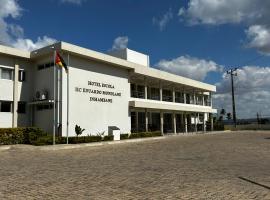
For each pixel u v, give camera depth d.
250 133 41.31
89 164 13.35
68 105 25.66
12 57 26.58
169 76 38.28
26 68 27.70
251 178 9.71
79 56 27.25
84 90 27.62
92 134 27.97
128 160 14.73
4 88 25.80
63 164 13.39
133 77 35.34
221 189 8.11
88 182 9.25
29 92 27.70
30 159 15.35
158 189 8.22
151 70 35.12
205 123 49.59
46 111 26.72
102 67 29.70
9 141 22.80
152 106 34.84
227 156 16.03
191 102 48.66
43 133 24.38
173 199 7.11
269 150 18.80
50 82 26.62
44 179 9.77
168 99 43.75
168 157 15.87
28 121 27.42
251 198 7.12
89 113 27.92
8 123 25.95
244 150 18.97
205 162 13.77
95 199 7.20
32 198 7.32
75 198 7.29
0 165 13.14
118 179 9.72
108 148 21.52
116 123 30.78
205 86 47.19
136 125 35.66
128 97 32.66
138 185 8.77
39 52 26.81
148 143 25.91
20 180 9.62
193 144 24.02
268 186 8.47
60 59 23.78
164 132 41.03
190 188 8.30
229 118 82.94
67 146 21.61
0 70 25.73
